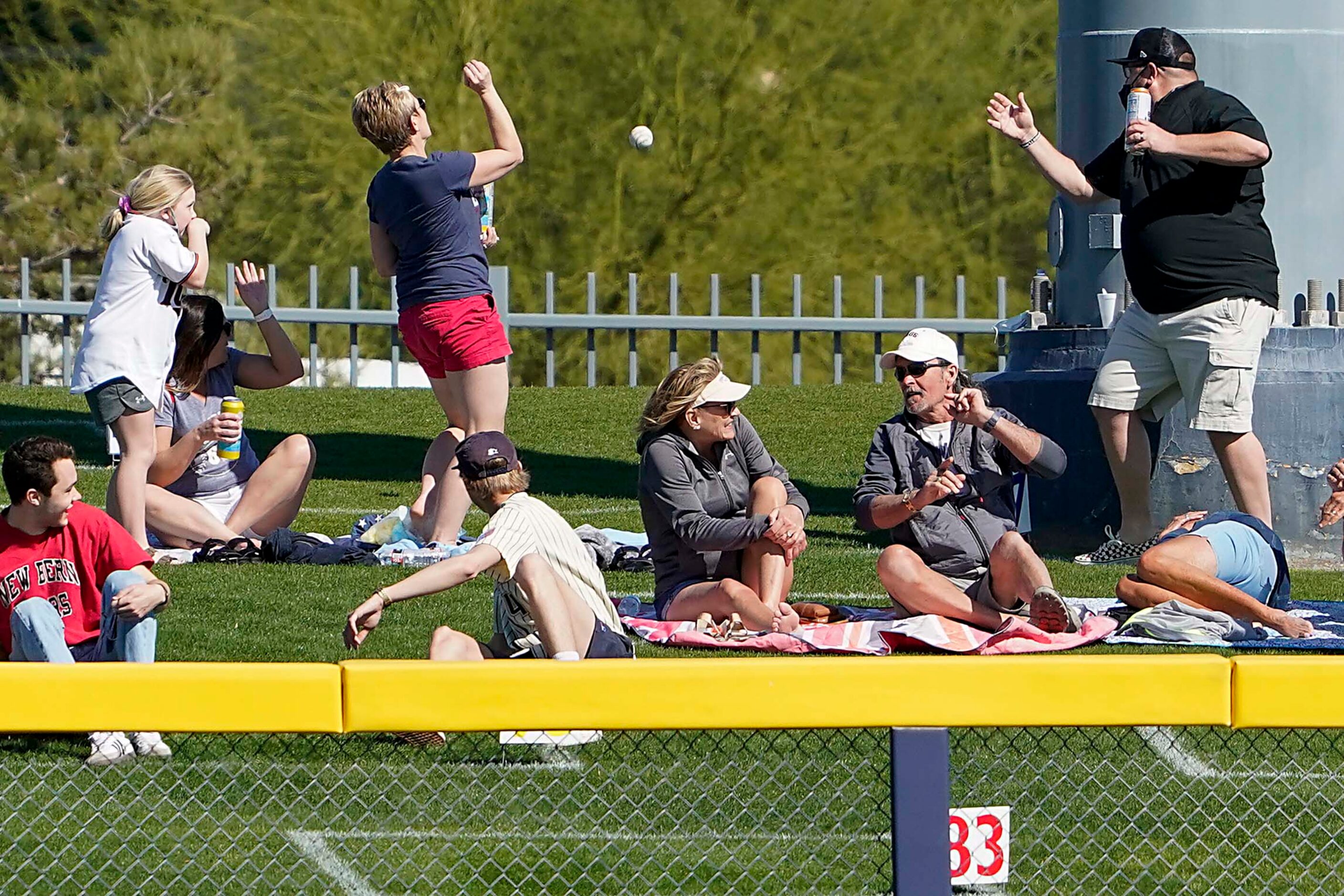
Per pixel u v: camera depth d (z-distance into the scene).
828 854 17.48
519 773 19.56
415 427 54.50
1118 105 39.22
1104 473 37.16
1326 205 38.53
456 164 33.00
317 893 16.67
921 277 65.38
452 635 21.81
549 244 97.56
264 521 34.03
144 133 89.50
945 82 97.31
